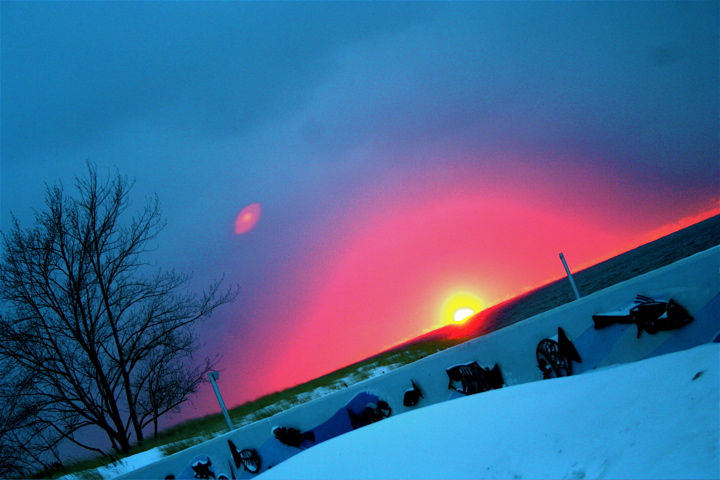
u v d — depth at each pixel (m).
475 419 6.38
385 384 11.17
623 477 3.84
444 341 22.20
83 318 24.42
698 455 3.53
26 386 22.78
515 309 85.06
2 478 22.59
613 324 7.78
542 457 4.81
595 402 5.15
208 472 13.77
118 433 24.28
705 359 4.75
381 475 6.21
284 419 12.60
